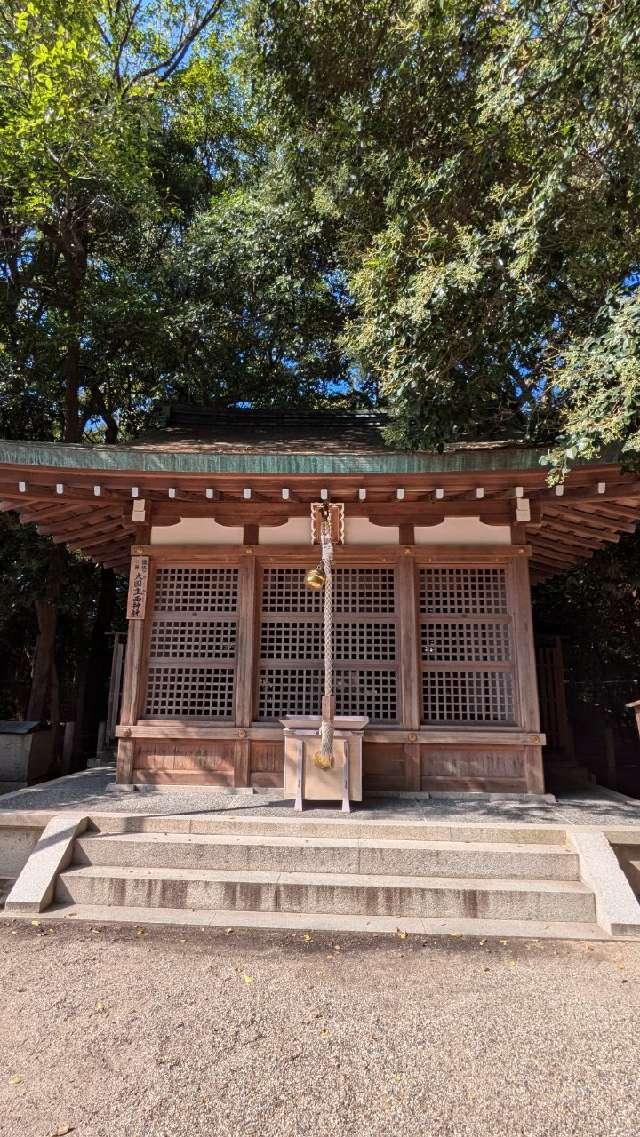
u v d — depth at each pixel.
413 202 5.04
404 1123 1.93
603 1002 2.69
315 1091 2.07
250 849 3.95
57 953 3.12
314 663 5.61
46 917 3.56
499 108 4.29
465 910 3.64
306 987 2.79
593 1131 1.90
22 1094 2.04
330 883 3.71
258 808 4.72
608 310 4.16
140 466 5.09
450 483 5.21
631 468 4.48
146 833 4.23
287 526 5.85
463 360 5.06
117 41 10.64
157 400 10.70
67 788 5.65
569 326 5.24
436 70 5.38
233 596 5.78
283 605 5.79
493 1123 1.93
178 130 11.58
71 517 6.10
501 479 5.12
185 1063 2.21
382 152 6.08
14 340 9.26
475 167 4.87
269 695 5.60
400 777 5.33
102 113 8.11
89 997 2.68
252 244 9.80
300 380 11.81
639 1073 2.19
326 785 4.76
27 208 7.95
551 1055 2.29
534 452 4.96
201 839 4.08
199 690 5.64
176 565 5.84
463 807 4.86
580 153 4.26
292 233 9.70
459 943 3.30
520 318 4.63
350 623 5.68
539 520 5.71
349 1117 1.95
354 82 6.31
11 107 7.63
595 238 4.59
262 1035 2.40
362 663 5.59
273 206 9.87
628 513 5.52
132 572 5.73
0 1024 2.46
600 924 3.55
